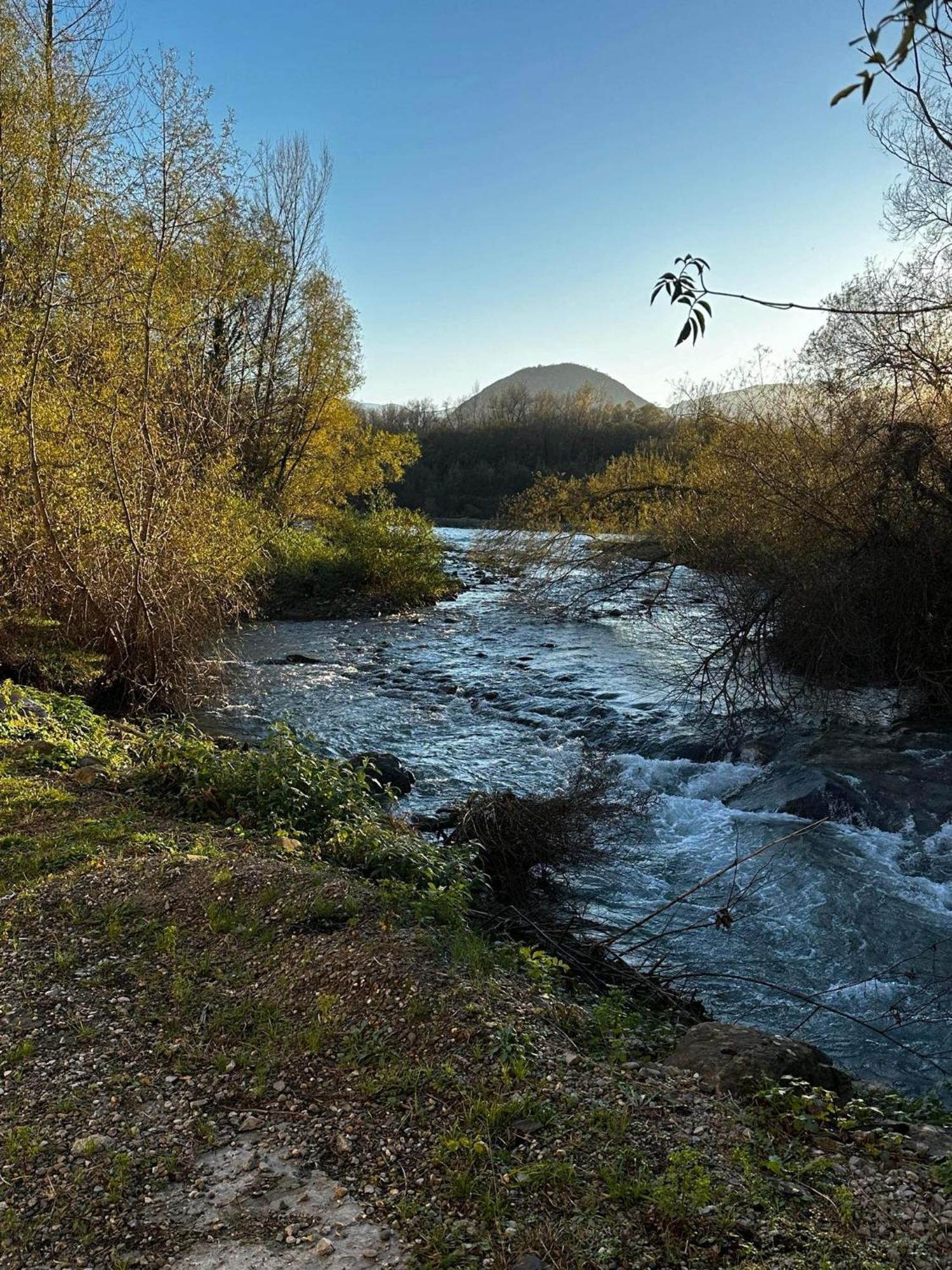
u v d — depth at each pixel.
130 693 12.93
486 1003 4.47
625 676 16.41
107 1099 3.88
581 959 6.57
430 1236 3.05
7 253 13.24
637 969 6.72
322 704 14.61
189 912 5.59
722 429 17.75
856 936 7.40
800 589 13.42
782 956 7.13
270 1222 3.18
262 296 27.59
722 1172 3.32
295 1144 3.60
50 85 13.46
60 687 11.99
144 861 6.34
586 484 23.06
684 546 17.27
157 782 8.37
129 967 4.99
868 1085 4.96
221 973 4.94
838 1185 3.34
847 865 8.70
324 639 20.61
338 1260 2.98
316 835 7.66
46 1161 3.49
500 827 8.26
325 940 5.15
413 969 4.72
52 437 12.07
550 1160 3.39
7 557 11.99
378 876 6.74
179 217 12.79
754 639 13.82
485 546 21.56
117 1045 4.29
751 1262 2.88
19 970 4.96
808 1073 4.39
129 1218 3.20
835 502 14.46
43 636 12.02
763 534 14.99
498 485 76.25
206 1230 3.14
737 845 9.31
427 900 5.93
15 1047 4.25
